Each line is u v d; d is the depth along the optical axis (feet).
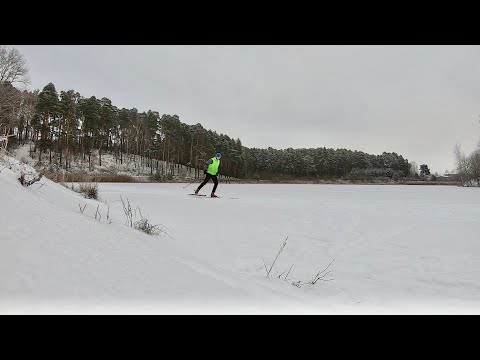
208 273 10.43
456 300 10.84
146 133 215.92
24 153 160.15
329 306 9.55
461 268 15.21
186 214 28.02
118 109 211.82
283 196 59.36
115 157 208.13
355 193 80.64
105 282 7.41
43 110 146.82
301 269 14.61
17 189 11.58
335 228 25.55
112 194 41.42
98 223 12.08
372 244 20.29
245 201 44.19
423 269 15.05
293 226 25.58
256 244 18.86
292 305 8.95
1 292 5.98
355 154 339.16
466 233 24.08
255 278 12.09
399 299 10.87
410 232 24.47
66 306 6.15
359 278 13.53
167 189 66.64
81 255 8.20
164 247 13.38
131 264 8.81
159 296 7.57
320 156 320.50
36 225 8.82
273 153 314.96
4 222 8.16
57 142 165.37
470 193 87.97
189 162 222.48
